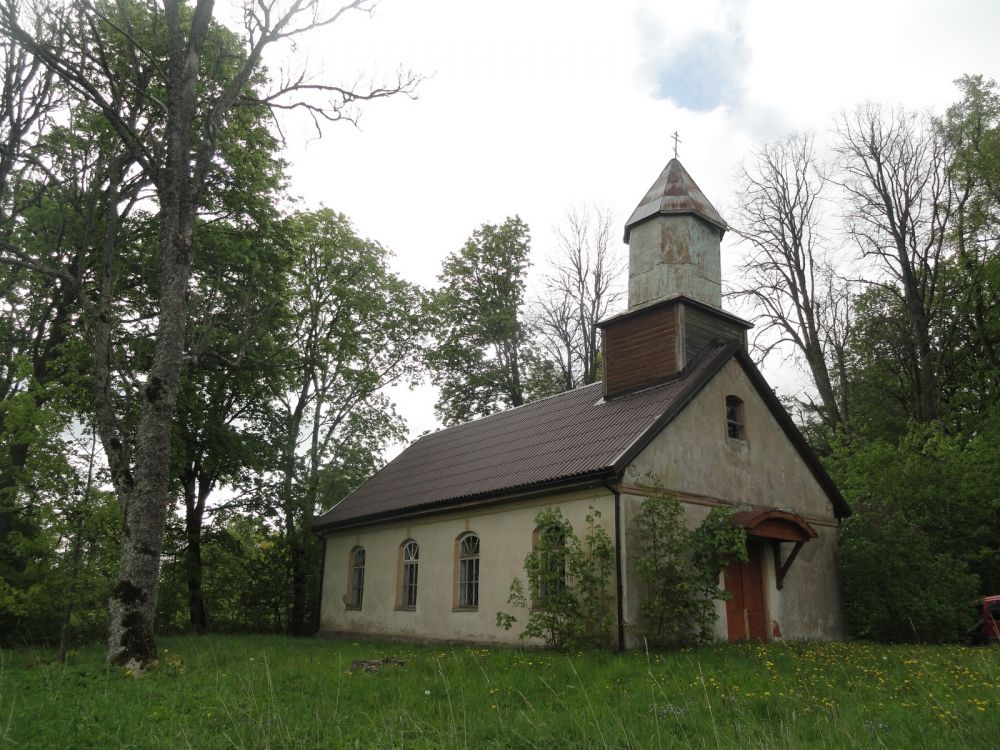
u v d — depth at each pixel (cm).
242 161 2105
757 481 1886
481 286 3566
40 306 1991
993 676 1033
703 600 1534
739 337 2023
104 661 1241
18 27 1322
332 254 2977
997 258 2542
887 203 2936
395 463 2739
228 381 2322
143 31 1794
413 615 2075
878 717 800
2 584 1228
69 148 1795
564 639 1502
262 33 1534
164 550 2556
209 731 733
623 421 1769
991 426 2497
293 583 2786
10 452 1390
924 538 1952
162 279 1388
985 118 2784
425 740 691
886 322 3200
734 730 741
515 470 1869
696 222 2005
